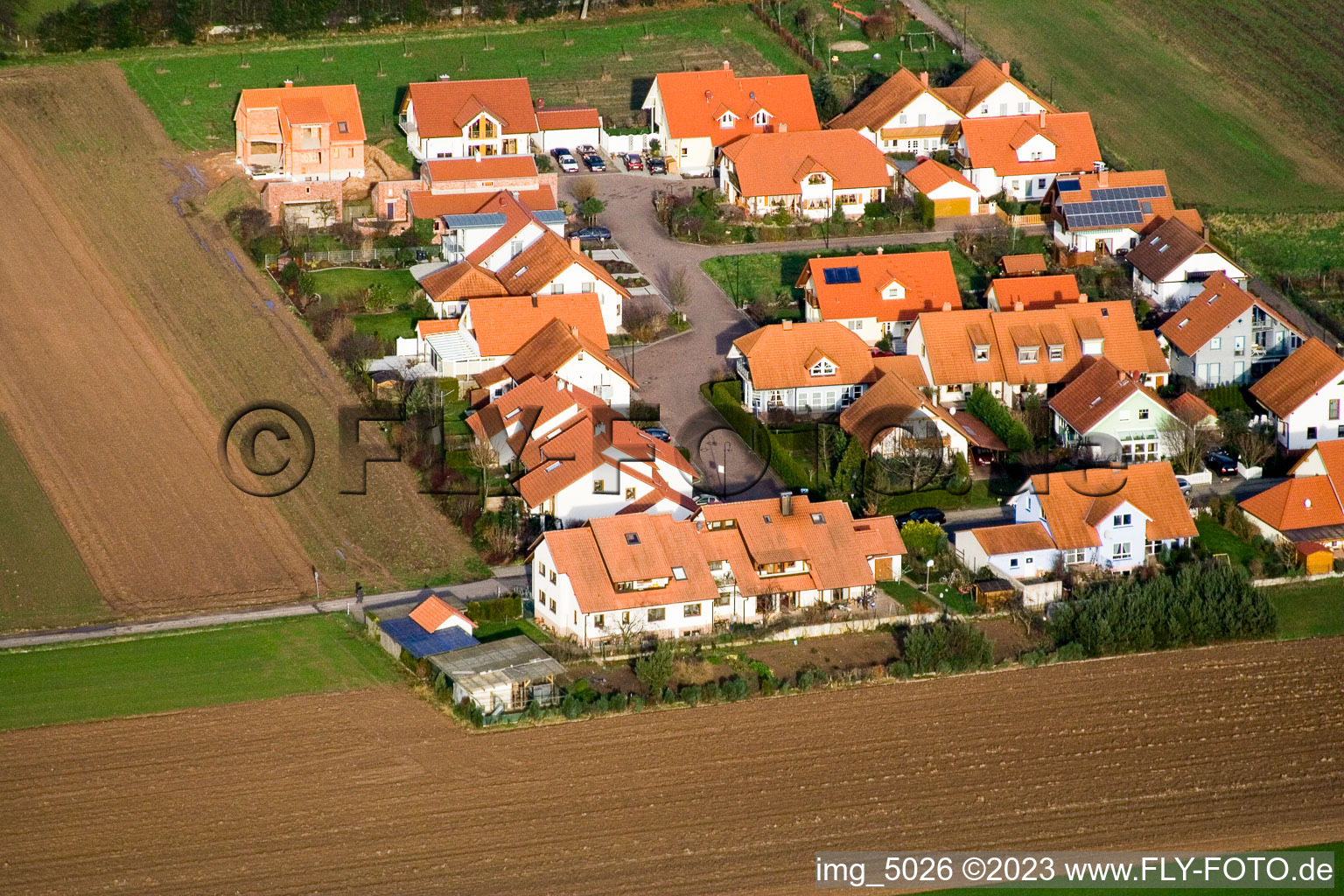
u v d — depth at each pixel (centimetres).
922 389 12438
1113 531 10712
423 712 9194
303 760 8775
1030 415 12300
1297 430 11975
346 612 10150
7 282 13900
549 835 8262
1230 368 12688
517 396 11750
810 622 10075
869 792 8625
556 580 9938
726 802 8525
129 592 10375
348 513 11194
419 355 12812
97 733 8969
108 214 14888
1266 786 8781
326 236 14362
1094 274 14150
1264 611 10075
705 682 9512
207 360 12925
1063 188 14612
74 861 8031
